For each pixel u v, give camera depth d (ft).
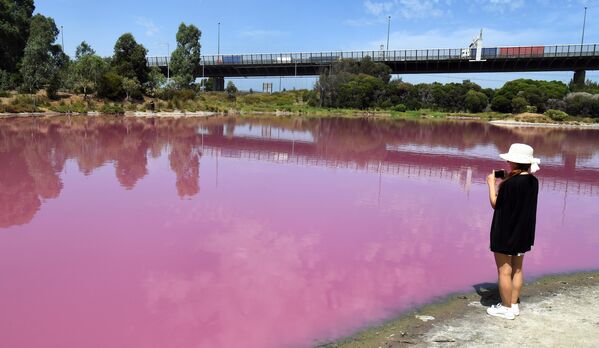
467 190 32.78
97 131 71.05
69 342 11.51
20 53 156.87
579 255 19.34
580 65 198.49
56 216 22.89
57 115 111.45
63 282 15.05
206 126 90.58
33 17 154.30
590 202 30.35
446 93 198.18
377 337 12.12
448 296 14.84
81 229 20.77
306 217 24.04
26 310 13.12
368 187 32.86
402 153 54.70
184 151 49.88
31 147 49.24
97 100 138.62
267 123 108.17
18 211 23.72
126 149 49.90
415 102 195.31
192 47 206.39
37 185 30.27
